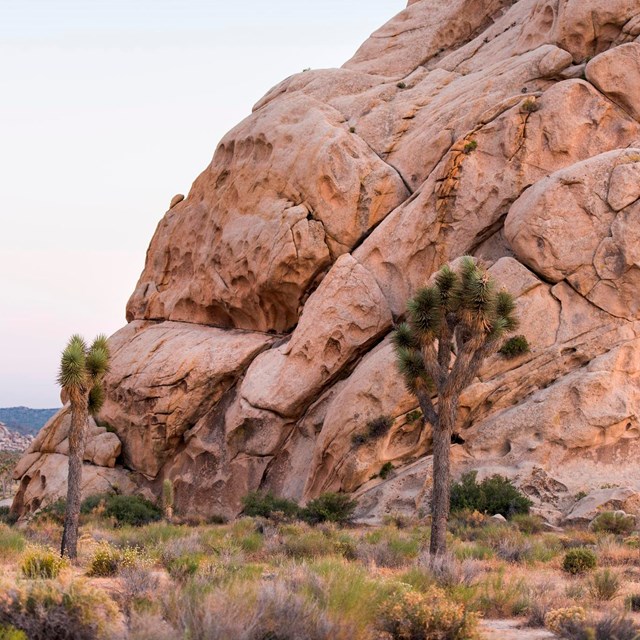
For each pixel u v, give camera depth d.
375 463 36.59
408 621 10.86
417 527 29.94
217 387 47.22
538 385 35.78
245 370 46.91
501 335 21.05
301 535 23.95
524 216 37.25
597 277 36.12
